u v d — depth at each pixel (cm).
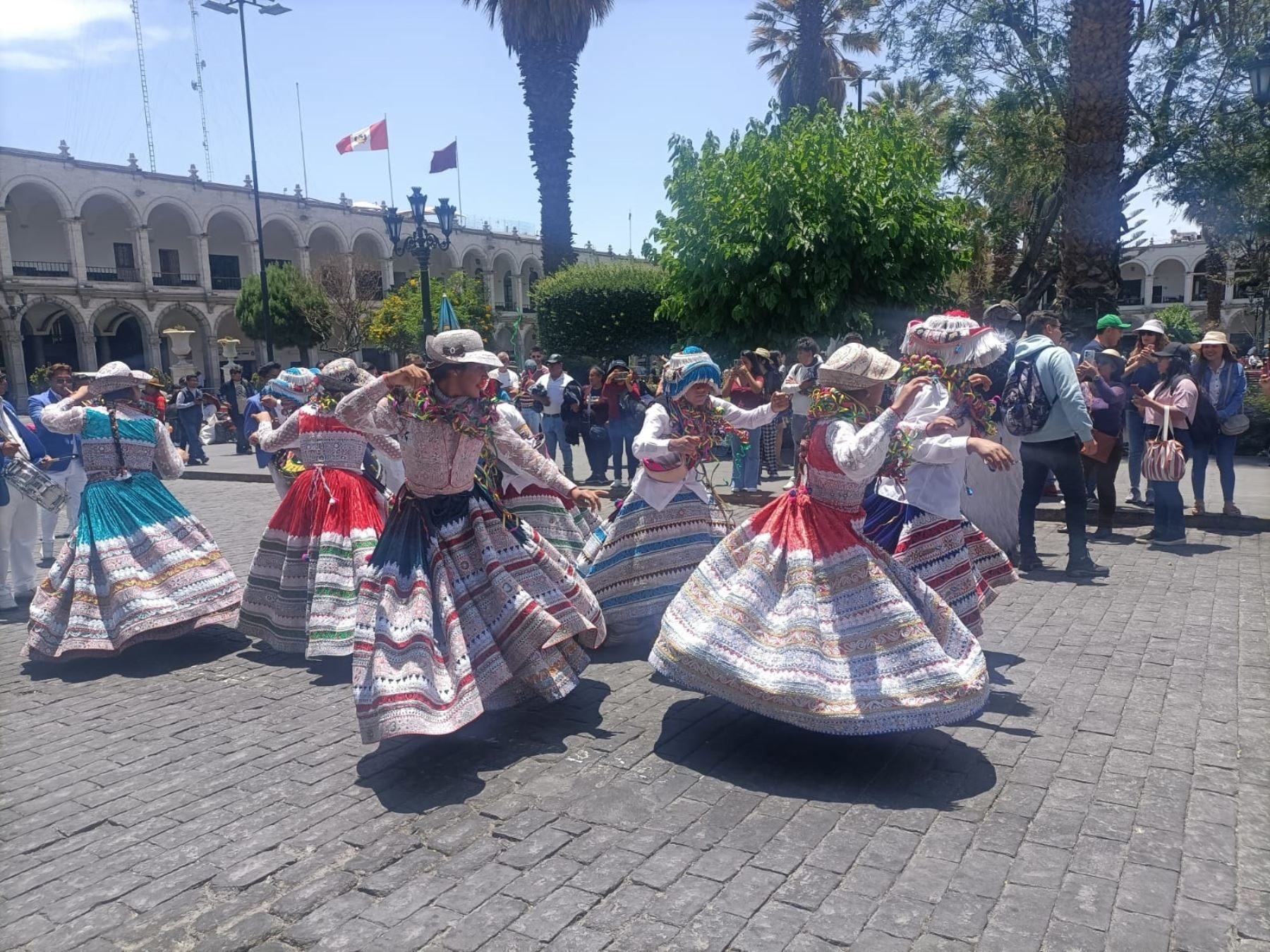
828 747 414
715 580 413
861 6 2883
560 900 301
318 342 4134
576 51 2288
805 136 1445
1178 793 362
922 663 375
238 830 353
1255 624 579
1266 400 1461
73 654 559
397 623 401
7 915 301
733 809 359
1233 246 2164
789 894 301
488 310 3953
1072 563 709
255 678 530
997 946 272
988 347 491
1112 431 830
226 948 282
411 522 427
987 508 736
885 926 283
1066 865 313
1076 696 464
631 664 534
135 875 323
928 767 390
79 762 420
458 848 335
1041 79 1672
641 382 1514
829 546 397
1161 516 827
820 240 1397
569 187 2492
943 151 1839
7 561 725
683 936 281
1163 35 1655
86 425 577
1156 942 272
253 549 933
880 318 1497
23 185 4066
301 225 4744
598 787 379
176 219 4566
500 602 432
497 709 448
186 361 4681
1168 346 901
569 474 1351
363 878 318
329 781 392
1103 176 1249
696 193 1518
